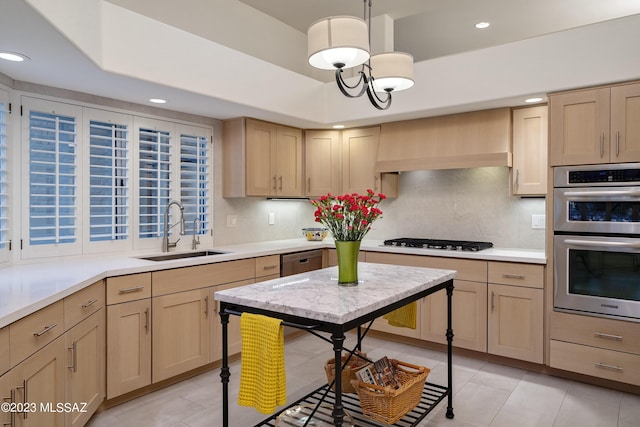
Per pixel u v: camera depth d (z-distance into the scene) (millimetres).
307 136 4629
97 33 2457
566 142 3088
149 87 2936
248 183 4004
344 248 2279
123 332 2709
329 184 4637
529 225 3840
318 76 4832
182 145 3799
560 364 3111
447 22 4461
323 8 4195
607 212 2932
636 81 2824
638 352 2812
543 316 3201
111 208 3260
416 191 4504
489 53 3396
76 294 2221
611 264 2912
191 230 3881
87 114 3107
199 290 3182
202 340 3211
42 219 2895
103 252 3213
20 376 1688
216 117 4004
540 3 3998
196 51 3121
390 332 3965
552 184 3156
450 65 3586
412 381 2291
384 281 2412
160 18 3477
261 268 3701
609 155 2912
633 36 2822
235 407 2734
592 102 2984
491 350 3414
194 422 2549
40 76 2664
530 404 2764
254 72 3596
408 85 2385
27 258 2807
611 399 2828
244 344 1961
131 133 3387
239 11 4090
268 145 4215
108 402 2715
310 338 4160
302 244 4367
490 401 2809
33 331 1793
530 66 3209
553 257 3146
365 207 2254
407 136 4148
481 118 3744
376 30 4199
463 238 4211
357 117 4145
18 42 2135
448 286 2682
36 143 2854
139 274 2793
